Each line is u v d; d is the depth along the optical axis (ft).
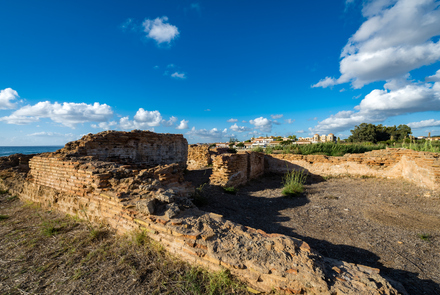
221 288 8.09
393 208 20.94
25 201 23.21
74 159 20.30
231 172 30.89
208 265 9.07
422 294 8.98
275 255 8.60
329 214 19.71
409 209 20.56
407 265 11.21
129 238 12.08
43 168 21.40
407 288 9.32
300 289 7.41
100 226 14.12
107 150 32.19
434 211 19.77
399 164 35.86
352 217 18.75
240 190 31.07
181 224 10.78
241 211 20.70
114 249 11.37
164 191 14.51
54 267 10.16
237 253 8.91
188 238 9.92
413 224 16.74
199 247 9.56
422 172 28.84
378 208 21.01
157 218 11.41
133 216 12.28
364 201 23.71
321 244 13.79
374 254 12.42
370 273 8.31
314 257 8.63
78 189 16.87
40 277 9.43
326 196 26.30
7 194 26.55
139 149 38.86
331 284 7.39
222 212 19.81
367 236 14.82
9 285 8.95
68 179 18.04
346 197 25.81
